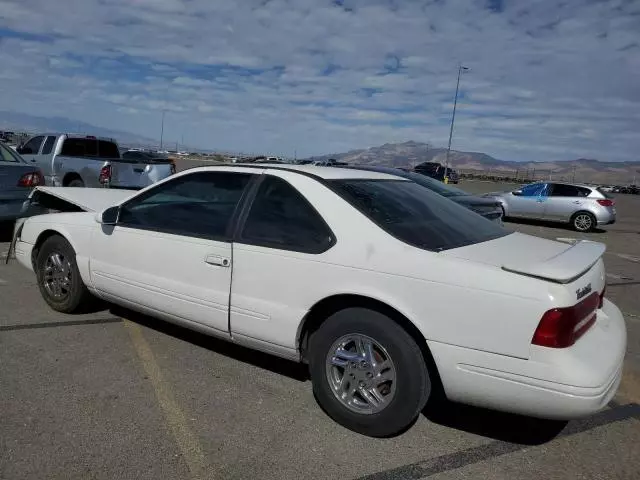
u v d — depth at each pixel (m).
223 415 3.49
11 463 2.83
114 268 4.61
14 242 5.68
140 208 4.52
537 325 2.83
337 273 3.36
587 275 3.19
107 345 4.53
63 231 5.05
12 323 4.91
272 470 2.93
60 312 5.27
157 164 12.25
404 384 3.16
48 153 12.73
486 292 2.94
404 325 3.21
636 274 9.80
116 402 3.57
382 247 3.29
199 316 4.02
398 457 3.13
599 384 2.82
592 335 3.13
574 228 18.14
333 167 4.35
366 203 3.58
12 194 7.90
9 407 3.41
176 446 3.10
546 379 2.81
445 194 9.26
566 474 3.05
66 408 3.45
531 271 2.92
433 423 3.57
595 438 3.48
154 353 4.42
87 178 11.87
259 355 4.49
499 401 2.97
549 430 3.55
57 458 2.91
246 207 3.88
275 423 3.43
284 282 3.56
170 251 4.17
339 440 3.27
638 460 3.23
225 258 3.83
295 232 3.61
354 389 3.35
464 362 3.00
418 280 3.11
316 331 3.49
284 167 3.98
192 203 4.20
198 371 4.13
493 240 3.65
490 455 3.21
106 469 2.84
